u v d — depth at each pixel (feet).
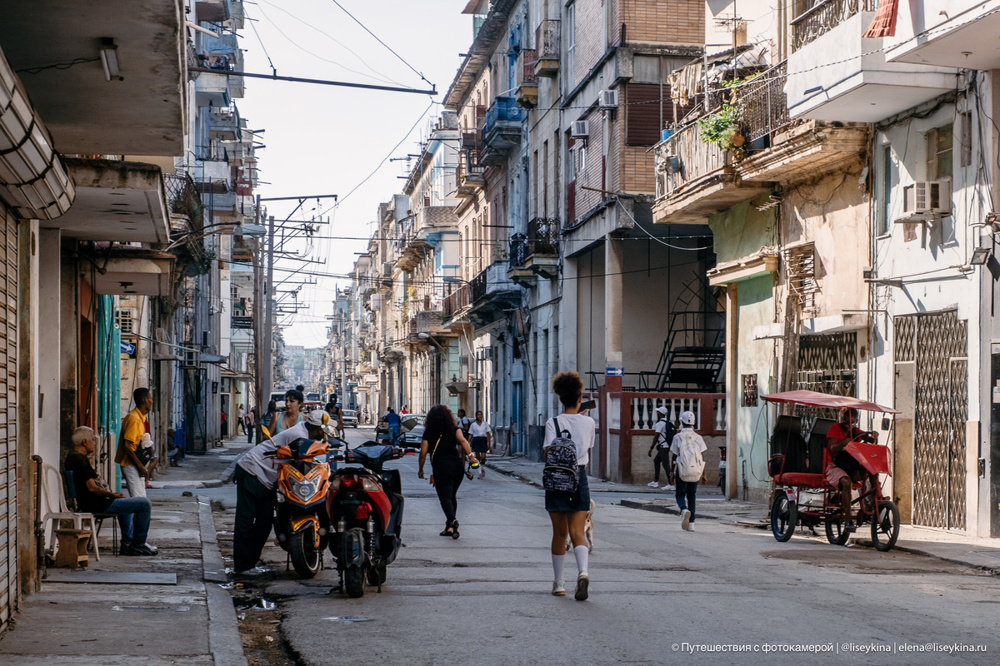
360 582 33.30
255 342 136.15
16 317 28.73
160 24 28.43
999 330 51.44
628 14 104.99
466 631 27.89
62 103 34.60
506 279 148.05
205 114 153.38
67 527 39.96
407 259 250.78
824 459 51.57
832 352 69.41
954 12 48.01
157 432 112.06
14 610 28.27
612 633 27.53
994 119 52.60
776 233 76.79
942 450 57.00
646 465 101.24
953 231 55.88
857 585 36.55
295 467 37.83
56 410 45.11
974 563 42.34
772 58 77.71
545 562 42.04
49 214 29.27
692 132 83.20
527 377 144.87
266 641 27.91
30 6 27.27
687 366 113.19
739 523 62.28
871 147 64.08
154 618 28.66
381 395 340.59
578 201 119.34
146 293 67.77
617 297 108.58
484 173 172.96
